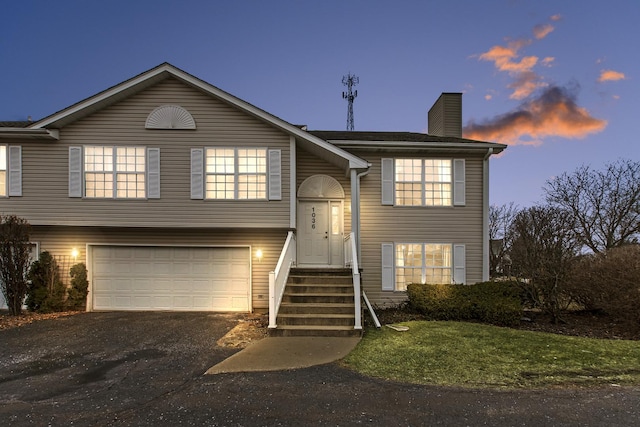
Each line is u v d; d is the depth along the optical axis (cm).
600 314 1084
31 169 1052
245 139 1077
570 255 1049
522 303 1069
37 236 1089
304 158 1188
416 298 1046
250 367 585
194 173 1066
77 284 1061
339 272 1005
